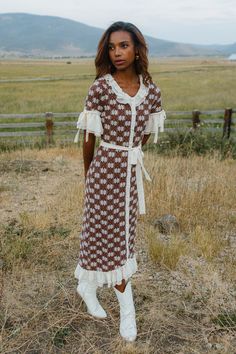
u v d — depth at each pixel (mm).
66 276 3496
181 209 4703
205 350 2697
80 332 2848
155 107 2600
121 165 2521
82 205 4988
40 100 21609
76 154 8359
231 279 3473
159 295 3256
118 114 2404
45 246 3908
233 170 6750
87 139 2525
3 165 7258
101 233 2633
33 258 3682
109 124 2436
